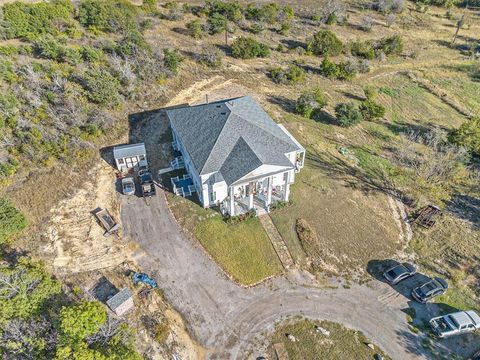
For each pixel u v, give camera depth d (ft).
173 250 111.65
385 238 122.52
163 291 100.53
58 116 142.31
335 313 99.45
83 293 95.76
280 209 127.44
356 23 289.94
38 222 114.01
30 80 147.95
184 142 126.82
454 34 290.35
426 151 163.63
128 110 163.43
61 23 192.34
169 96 175.94
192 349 88.94
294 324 95.91
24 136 132.77
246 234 117.80
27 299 80.23
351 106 174.19
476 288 109.50
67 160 133.80
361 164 153.17
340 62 230.07
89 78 155.53
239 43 214.28
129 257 108.27
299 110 175.73
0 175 123.13
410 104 201.67
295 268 110.22
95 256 106.93
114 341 77.25
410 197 139.54
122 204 125.18
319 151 156.35
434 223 128.47
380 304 102.68
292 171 127.34
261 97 186.91
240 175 111.65
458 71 237.66
